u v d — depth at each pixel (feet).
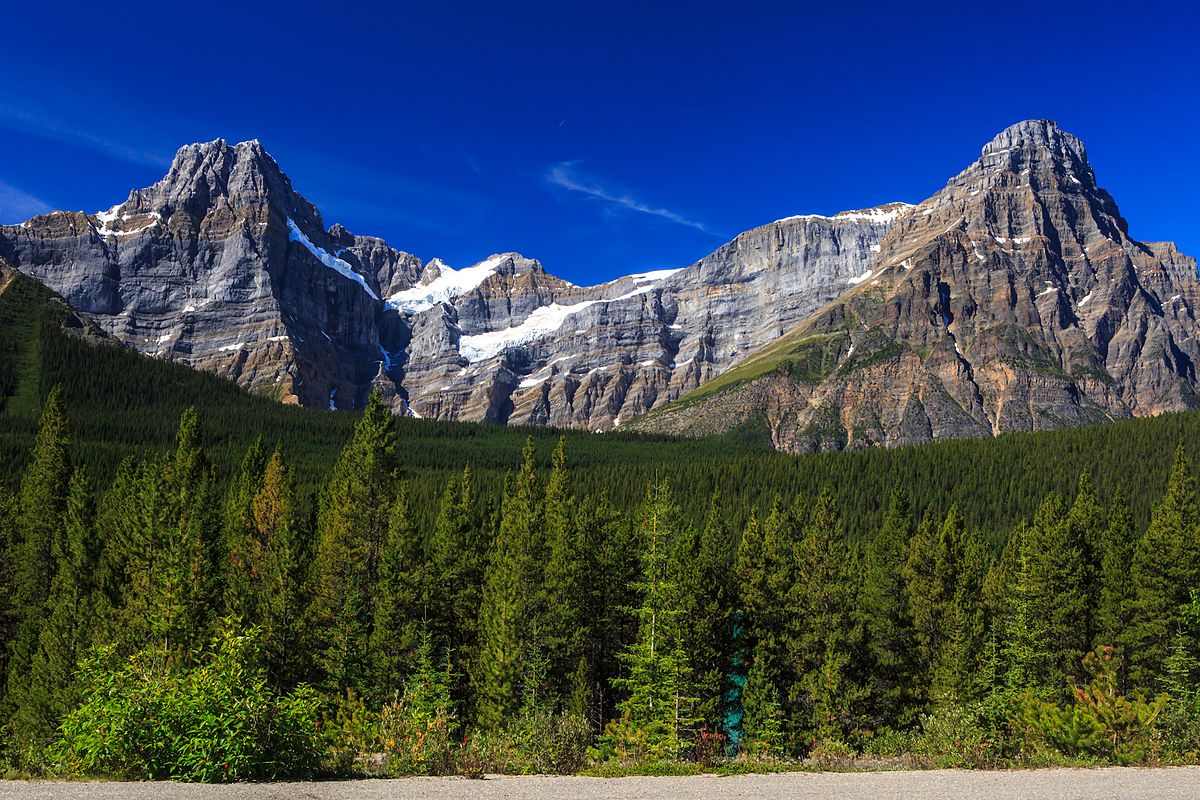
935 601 217.36
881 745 136.05
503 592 193.36
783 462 557.74
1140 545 220.23
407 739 80.84
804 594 204.64
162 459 286.46
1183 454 223.30
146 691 68.74
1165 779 69.56
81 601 204.95
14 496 282.97
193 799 59.47
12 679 219.61
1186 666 186.50
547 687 187.83
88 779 67.26
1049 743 88.22
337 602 209.05
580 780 69.77
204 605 191.62
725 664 197.47
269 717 69.82
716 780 69.26
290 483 269.44
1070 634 218.38
